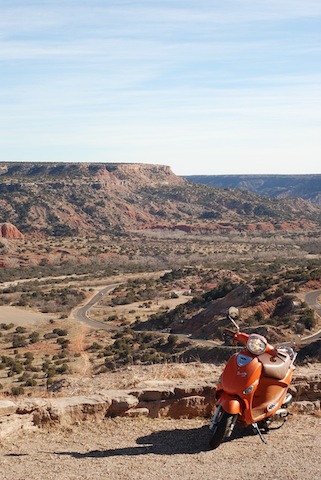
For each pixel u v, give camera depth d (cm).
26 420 726
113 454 666
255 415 691
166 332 7631
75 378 1004
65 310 10175
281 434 740
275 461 642
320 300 7325
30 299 11081
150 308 10038
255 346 691
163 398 812
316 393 863
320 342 4450
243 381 675
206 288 11825
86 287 12838
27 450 675
